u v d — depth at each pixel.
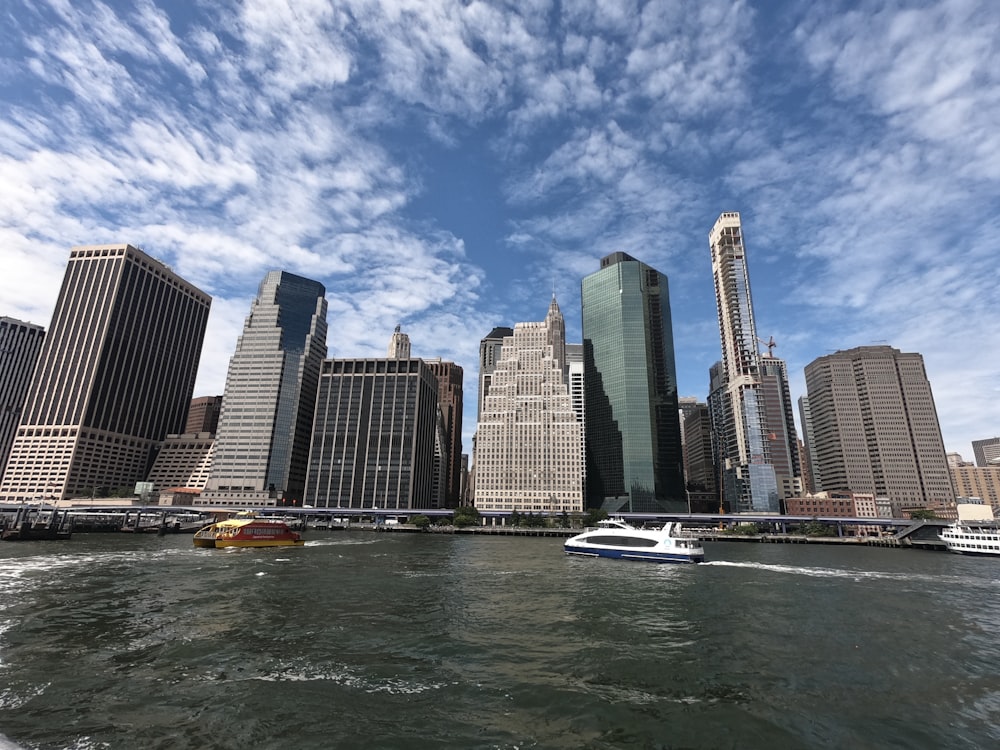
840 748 19.53
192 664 27.67
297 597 48.00
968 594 57.81
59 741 18.77
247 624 36.88
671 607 47.00
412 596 50.06
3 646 30.14
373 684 25.36
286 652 30.27
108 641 31.69
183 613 39.94
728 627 39.28
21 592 47.59
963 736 20.72
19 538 114.19
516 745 19.20
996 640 36.47
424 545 136.00
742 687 25.98
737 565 88.06
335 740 19.25
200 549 98.25
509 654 31.08
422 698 23.70
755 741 19.98
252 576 61.16
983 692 25.80
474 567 78.44
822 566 91.62
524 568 78.00
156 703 22.36
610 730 20.72
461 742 19.36
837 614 44.78
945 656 32.16
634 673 27.95
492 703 23.28
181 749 18.31
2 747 18.17
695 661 30.36
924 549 158.38
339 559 86.06
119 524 174.25
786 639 35.91
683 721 21.72
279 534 108.88
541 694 24.52
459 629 37.09
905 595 56.16
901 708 23.58
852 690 25.83
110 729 19.80
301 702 22.80
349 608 43.47
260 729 20.02
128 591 49.00
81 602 43.38
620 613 43.94
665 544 90.50
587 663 29.61
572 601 49.44
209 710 21.72
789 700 24.33
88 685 24.33
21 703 22.09
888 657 31.80
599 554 97.88
